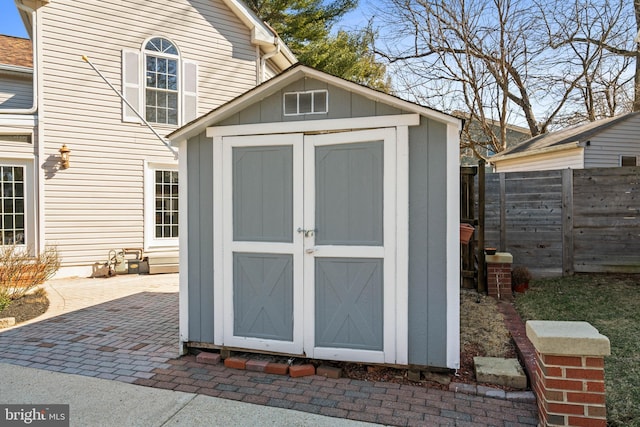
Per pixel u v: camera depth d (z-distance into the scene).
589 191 6.44
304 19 14.44
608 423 2.56
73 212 8.33
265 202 3.67
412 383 3.31
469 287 6.25
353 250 3.43
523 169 13.43
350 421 2.74
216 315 3.81
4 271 6.21
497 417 2.77
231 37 9.83
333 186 3.49
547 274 6.59
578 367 2.42
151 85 9.05
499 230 6.77
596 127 11.40
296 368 3.47
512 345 3.95
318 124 3.52
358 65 15.17
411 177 3.33
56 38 8.15
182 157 3.94
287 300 3.62
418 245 3.32
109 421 2.77
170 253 9.17
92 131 8.48
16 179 7.96
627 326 4.24
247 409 2.91
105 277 8.41
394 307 3.36
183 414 2.85
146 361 3.83
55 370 3.62
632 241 6.32
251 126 3.69
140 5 8.88
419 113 3.25
